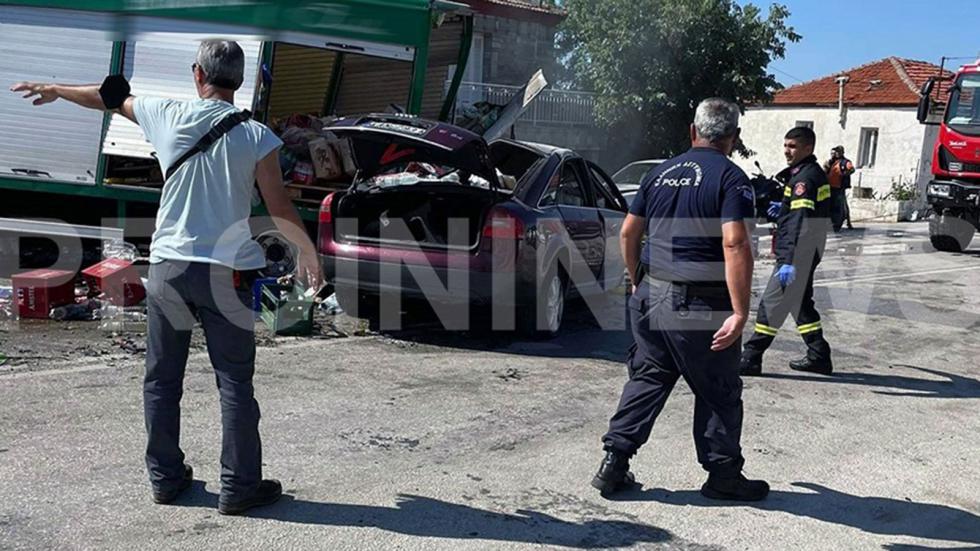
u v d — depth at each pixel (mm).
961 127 16359
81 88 4195
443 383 6527
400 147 7480
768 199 7406
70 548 3777
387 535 4055
